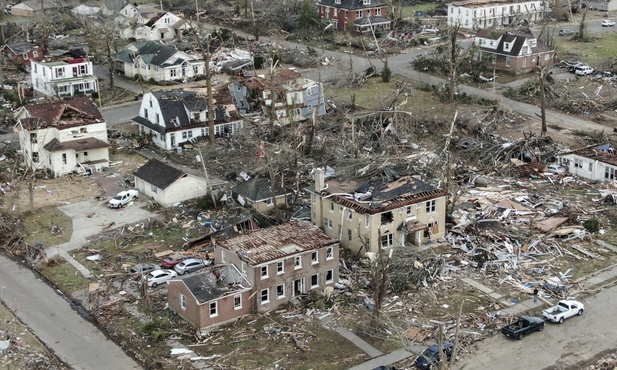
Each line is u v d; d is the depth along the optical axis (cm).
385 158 8262
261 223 7256
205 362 5262
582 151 8688
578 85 11988
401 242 6738
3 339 5572
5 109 10950
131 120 10538
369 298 6031
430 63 12975
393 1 17812
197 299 5566
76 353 5441
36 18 15812
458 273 6412
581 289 6184
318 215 7025
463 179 8275
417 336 5519
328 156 8706
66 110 8938
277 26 15450
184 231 7269
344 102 11088
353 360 5266
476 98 11169
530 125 10250
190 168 8825
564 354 5341
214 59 13225
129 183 8456
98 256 6800
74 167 8769
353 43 14512
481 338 5522
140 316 5872
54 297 6203
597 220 7206
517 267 6506
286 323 5725
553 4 16362
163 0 17762
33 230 7338
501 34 12825
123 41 14712
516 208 7550
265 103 10250
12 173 8631
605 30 15712
